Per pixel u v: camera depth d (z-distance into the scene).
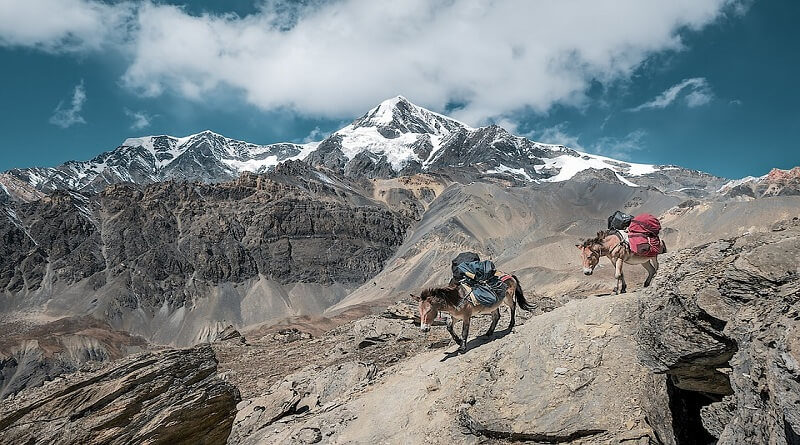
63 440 15.09
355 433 11.10
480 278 11.73
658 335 7.89
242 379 18.72
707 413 7.35
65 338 119.62
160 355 20.59
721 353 7.00
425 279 140.50
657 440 7.67
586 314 9.88
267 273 170.25
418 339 18.42
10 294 147.88
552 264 92.31
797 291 5.93
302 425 12.20
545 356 9.62
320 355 20.41
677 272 8.22
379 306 117.12
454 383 10.74
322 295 164.75
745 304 6.58
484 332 15.53
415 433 10.13
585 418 8.38
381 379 13.42
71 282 154.50
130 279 155.38
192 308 150.12
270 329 107.69
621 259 10.88
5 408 16.73
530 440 8.63
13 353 111.25
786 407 5.20
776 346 5.59
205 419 16.09
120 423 15.98
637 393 8.28
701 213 98.25
